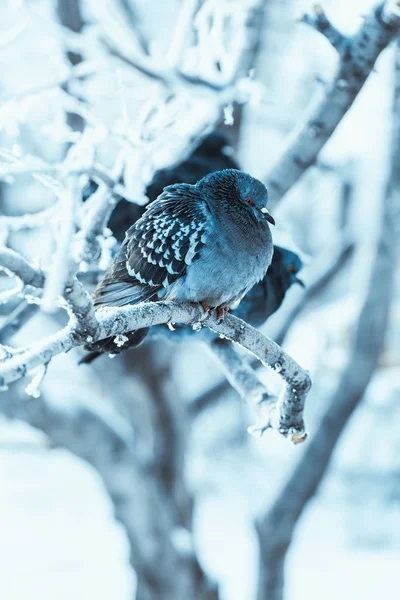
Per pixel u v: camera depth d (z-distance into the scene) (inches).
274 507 521.3
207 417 961.5
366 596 767.1
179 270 261.1
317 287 531.2
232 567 852.6
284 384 260.2
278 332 521.3
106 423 474.9
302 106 623.2
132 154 310.7
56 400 465.4
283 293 330.6
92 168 253.1
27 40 465.7
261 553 526.3
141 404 492.7
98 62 375.9
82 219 289.6
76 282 190.9
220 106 377.4
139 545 491.5
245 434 1040.8
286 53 605.6
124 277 267.4
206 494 1082.7
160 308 237.8
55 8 450.3
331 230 730.8
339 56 365.4
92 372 504.4
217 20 398.0
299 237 750.5
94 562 860.6
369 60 360.8
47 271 191.9
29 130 443.5
